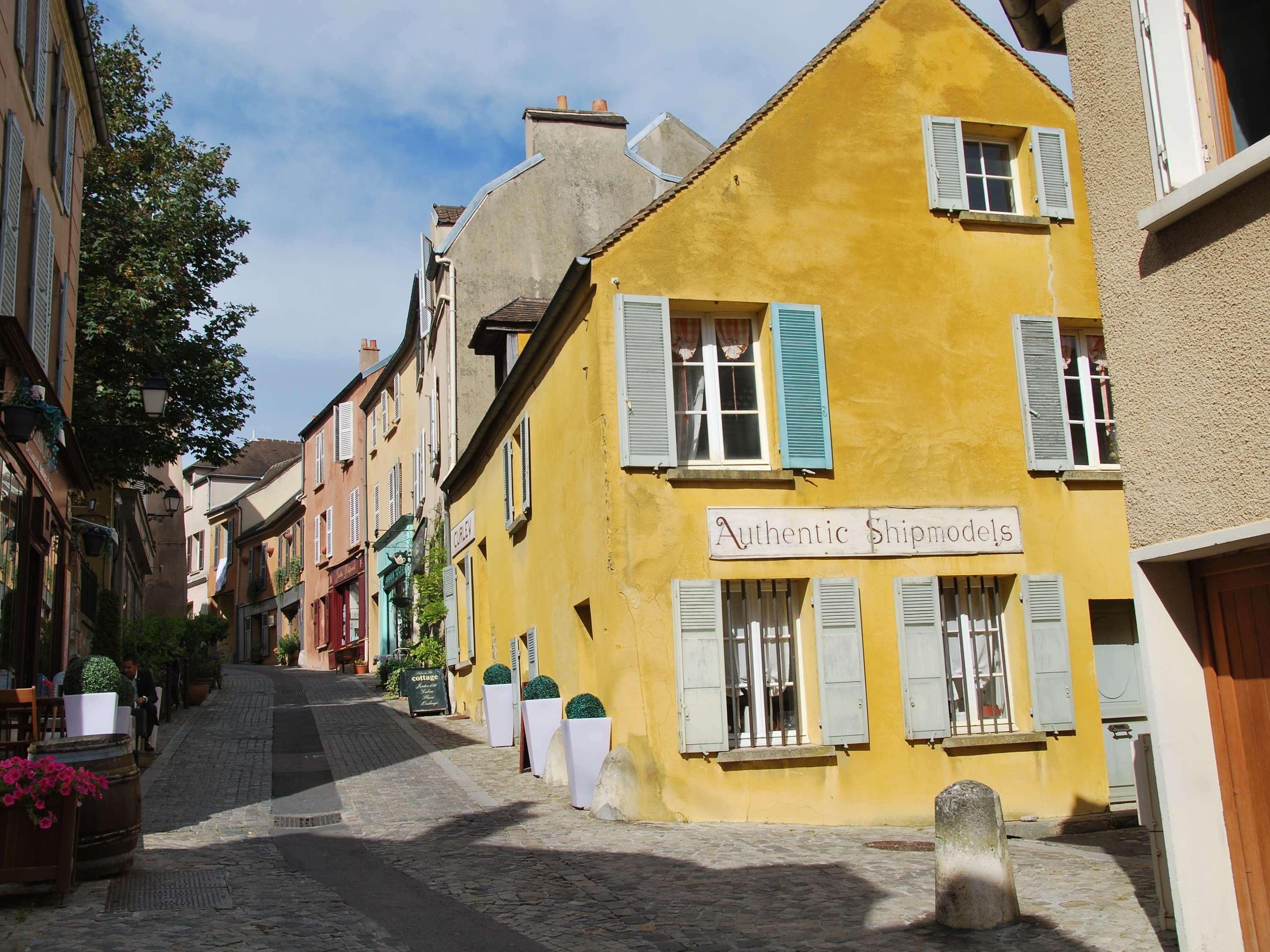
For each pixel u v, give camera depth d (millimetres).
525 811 11445
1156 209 5758
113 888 7980
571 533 13023
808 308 12312
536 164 23156
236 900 7770
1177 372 5723
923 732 11789
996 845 7109
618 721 11164
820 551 11883
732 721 11594
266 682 31766
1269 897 5504
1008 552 12516
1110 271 6203
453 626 21797
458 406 21984
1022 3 7410
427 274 24812
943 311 12891
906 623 11992
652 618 11312
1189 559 5863
